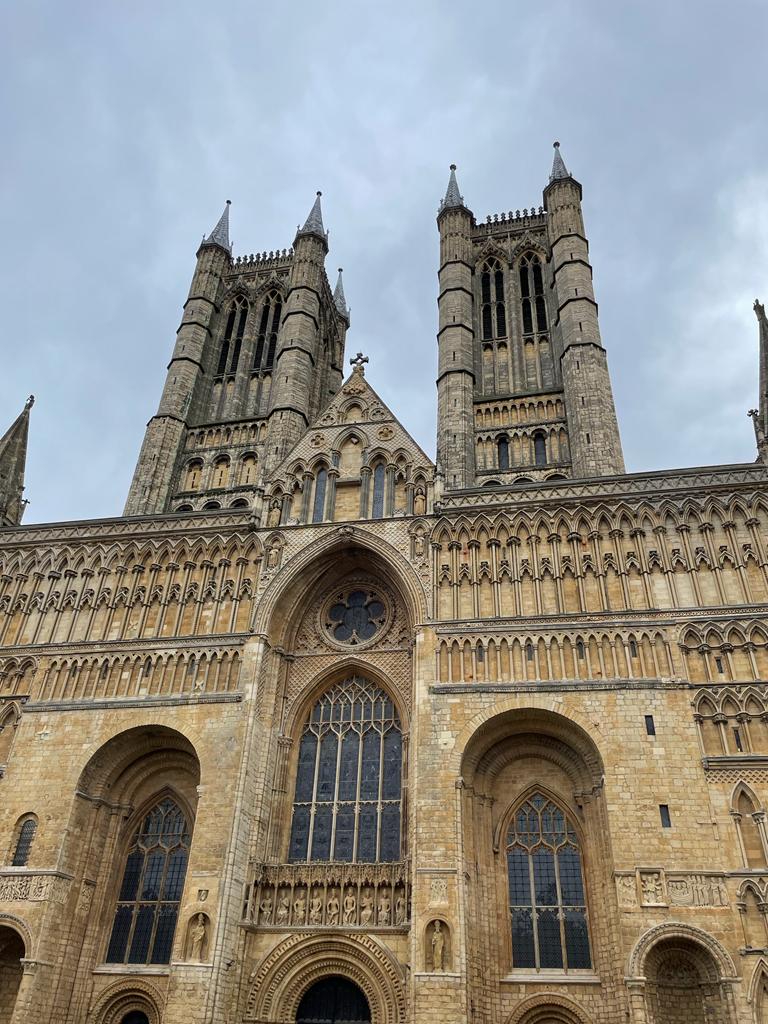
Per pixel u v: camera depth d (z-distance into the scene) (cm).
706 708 4041
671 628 4284
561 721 4156
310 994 3953
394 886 4044
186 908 3900
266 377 8419
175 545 5275
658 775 3866
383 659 4838
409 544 4909
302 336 8250
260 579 4991
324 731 4747
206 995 3662
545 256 8531
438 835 3881
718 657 4178
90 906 4341
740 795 3781
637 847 3697
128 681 4762
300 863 4284
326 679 4872
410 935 3694
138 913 4394
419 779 4053
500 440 7181
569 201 8438
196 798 4631
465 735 4141
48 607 5234
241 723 4419
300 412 7731
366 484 5303
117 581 5234
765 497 4584
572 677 4241
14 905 4116
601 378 7025
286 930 4028
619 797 3834
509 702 4200
